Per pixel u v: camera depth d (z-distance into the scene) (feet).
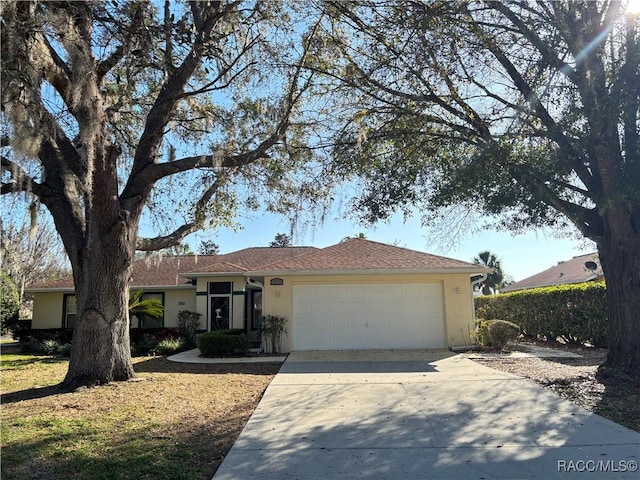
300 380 30.96
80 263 29.94
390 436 18.79
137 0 25.58
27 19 22.72
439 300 49.06
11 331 70.74
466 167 27.37
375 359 40.96
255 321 61.98
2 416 21.86
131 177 32.27
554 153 27.58
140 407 23.49
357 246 56.90
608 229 28.32
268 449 17.35
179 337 57.62
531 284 104.22
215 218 38.68
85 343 29.45
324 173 34.27
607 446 17.02
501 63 29.76
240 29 33.68
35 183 28.86
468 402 24.09
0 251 30.35
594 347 47.88
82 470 15.10
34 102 23.91
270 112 35.14
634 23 24.94
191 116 38.55
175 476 14.80
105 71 29.40
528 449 16.94
